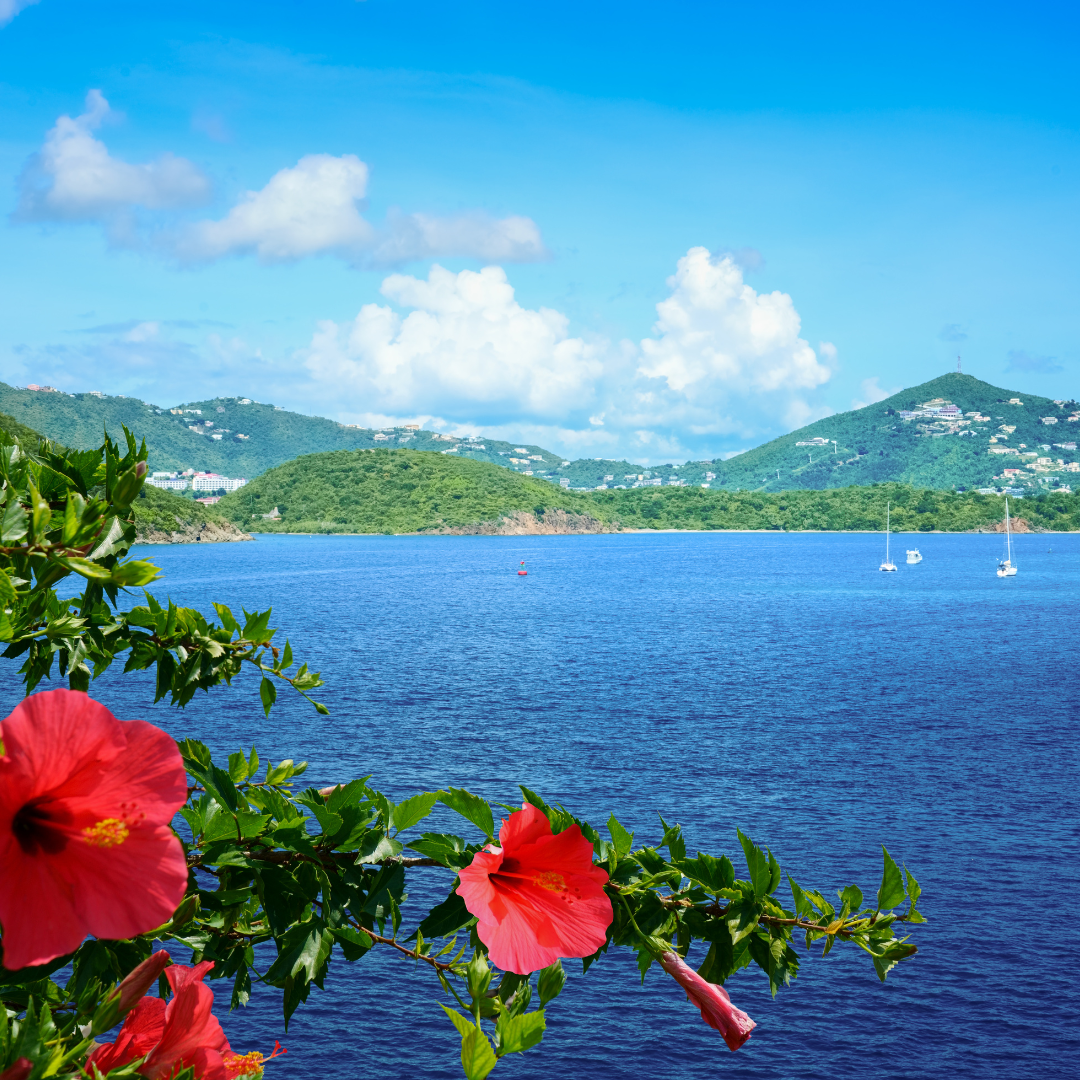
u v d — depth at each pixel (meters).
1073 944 25.78
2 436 2.32
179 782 1.22
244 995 2.27
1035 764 43.31
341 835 2.06
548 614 106.94
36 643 2.23
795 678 66.75
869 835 33.28
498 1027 1.53
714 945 2.12
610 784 39.06
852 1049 21.69
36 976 1.47
